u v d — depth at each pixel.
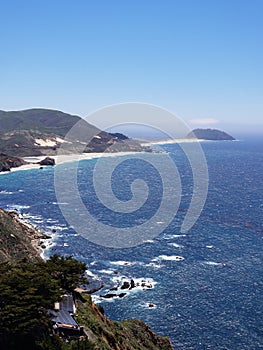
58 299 34.62
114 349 39.22
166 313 63.66
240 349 55.16
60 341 30.75
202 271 79.81
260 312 64.50
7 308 29.80
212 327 60.19
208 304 66.75
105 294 68.81
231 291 71.38
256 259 86.81
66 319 35.59
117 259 84.06
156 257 86.12
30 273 35.97
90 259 83.81
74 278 44.78
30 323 29.81
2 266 39.78
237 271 80.19
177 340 56.84
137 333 50.44
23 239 88.50
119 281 74.06
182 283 74.06
